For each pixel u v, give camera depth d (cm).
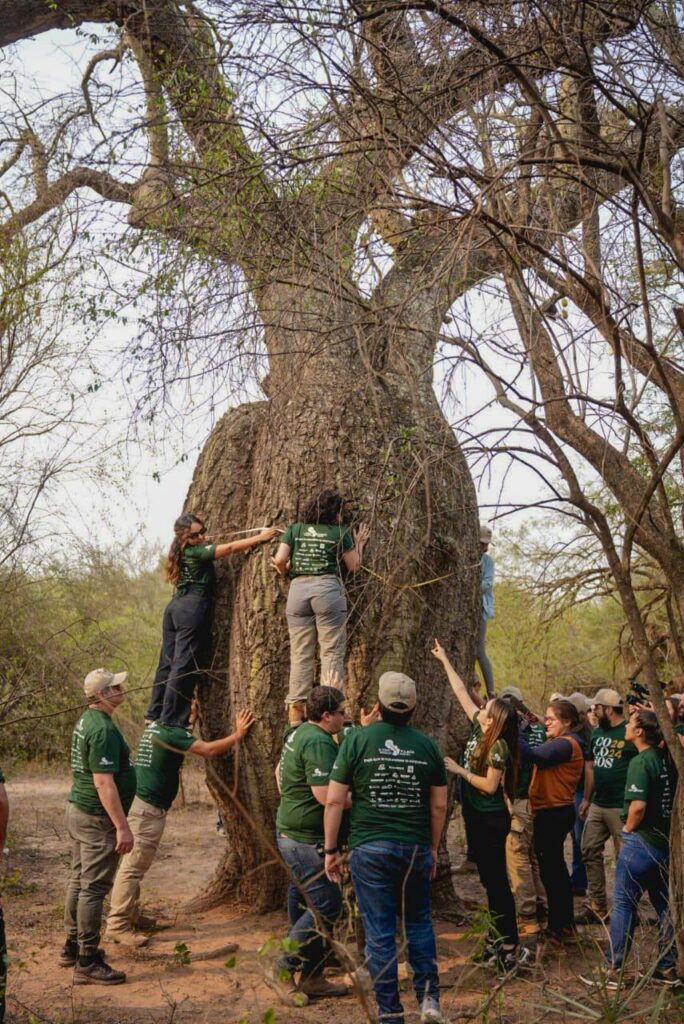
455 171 485
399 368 488
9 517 1066
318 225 543
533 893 774
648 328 507
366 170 525
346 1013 600
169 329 533
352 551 724
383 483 674
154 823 779
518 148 555
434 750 558
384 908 533
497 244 486
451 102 532
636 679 1257
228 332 534
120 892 769
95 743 657
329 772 622
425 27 527
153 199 577
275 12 517
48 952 741
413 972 537
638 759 646
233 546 793
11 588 1085
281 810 648
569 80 575
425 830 546
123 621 1478
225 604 834
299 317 586
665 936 625
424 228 521
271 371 599
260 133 532
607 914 818
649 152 619
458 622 826
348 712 766
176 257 546
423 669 804
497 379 460
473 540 836
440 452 499
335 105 528
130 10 640
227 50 538
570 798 738
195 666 816
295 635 732
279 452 805
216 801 848
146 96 581
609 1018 531
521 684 1719
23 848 1155
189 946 752
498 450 465
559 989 622
